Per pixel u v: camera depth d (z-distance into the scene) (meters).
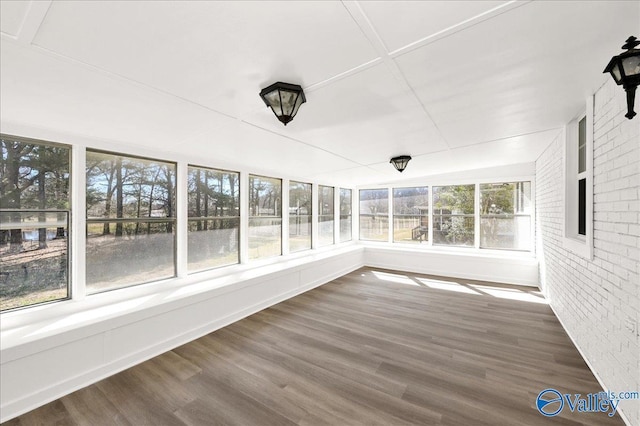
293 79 1.86
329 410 2.01
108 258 2.93
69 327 2.29
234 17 1.28
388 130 3.07
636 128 1.72
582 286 2.71
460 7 1.27
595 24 1.41
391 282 5.58
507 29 1.44
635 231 1.74
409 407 2.04
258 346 2.98
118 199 3.02
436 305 4.25
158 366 2.61
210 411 2.02
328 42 1.50
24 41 1.33
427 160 4.80
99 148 2.81
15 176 2.37
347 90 2.07
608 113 2.07
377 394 2.19
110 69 1.62
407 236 6.93
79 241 2.67
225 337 3.19
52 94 1.86
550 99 2.41
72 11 1.18
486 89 2.15
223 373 2.48
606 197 2.13
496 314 3.87
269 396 2.17
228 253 4.23
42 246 2.51
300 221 5.82
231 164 4.20
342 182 6.84
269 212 5.02
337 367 2.57
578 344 2.85
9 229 2.34
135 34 1.34
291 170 5.04
